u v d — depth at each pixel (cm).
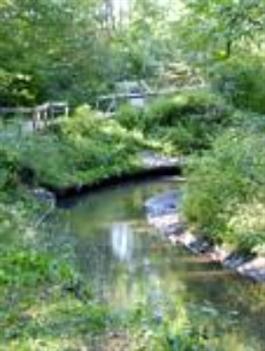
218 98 2458
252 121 1548
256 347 830
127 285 1059
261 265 1143
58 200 1808
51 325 733
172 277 1128
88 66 2619
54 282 871
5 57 2055
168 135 2395
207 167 1409
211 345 803
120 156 2178
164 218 1533
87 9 2691
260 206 1256
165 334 705
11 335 705
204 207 1355
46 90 2481
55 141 2066
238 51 1388
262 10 801
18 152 1753
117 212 1648
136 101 2780
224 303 1000
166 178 2159
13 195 1542
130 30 3372
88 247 1300
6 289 833
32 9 1922
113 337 711
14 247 1001
